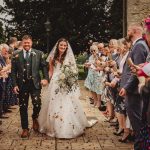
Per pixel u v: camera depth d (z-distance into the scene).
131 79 6.04
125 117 7.80
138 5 12.98
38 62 8.24
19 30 28.55
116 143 7.55
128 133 7.62
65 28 27.67
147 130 4.51
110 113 9.55
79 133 8.17
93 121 9.48
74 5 27.70
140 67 4.53
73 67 8.41
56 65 8.56
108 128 8.95
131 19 13.02
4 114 10.76
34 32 28.27
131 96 6.15
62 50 8.49
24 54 8.21
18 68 8.16
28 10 28.88
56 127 8.05
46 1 28.22
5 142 7.65
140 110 6.14
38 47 28.36
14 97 11.51
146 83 4.38
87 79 12.25
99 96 11.80
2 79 8.81
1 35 28.83
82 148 7.20
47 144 7.51
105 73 9.91
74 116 8.17
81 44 28.00
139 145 4.65
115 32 26.50
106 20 28.11
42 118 8.46
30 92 8.26
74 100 8.32
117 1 26.61
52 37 27.88
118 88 7.80
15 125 9.29
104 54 11.04
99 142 7.64
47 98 8.43
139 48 6.05
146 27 4.78
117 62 8.54
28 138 8.00
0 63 9.70
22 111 8.10
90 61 12.02
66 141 7.77
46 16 28.02
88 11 28.36
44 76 8.25
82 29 27.91
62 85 8.27
